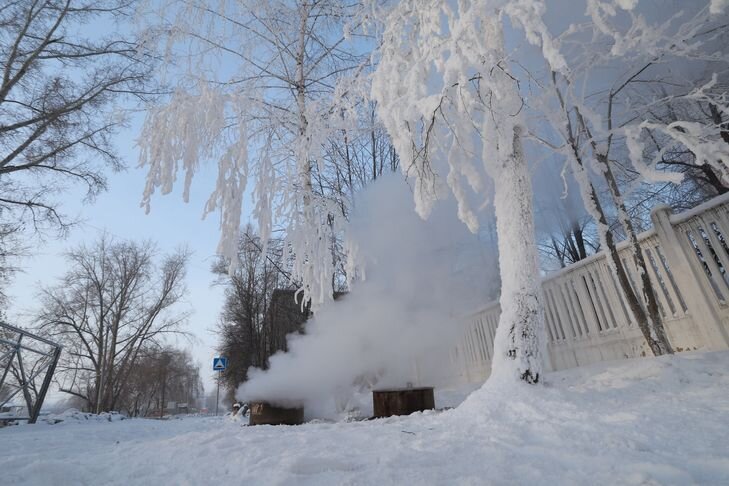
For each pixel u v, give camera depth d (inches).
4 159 398.0
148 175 174.6
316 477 61.9
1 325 248.1
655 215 167.3
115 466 83.7
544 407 95.1
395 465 64.5
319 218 215.2
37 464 80.7
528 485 52.6
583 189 185.6
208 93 190.5
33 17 401.1
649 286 160.4
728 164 123.1
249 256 398.0
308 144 218.2
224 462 77.3
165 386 1311.5
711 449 58.5
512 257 130.6
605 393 102.3
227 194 182.7
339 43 259.9
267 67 253.0
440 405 195.5
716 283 146.5
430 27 129.4
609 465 57.1
